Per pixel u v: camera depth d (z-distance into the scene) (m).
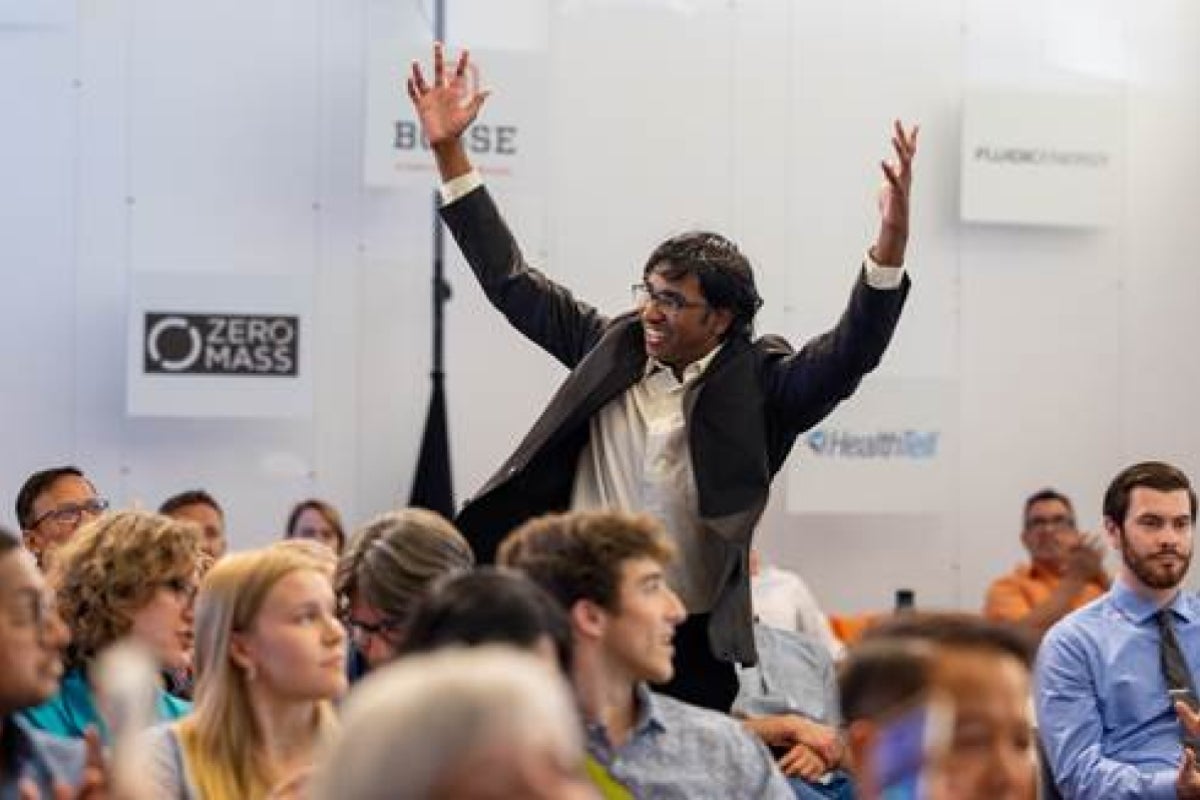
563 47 14.16
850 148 14.47
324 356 13.94
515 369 14.09
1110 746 8.98
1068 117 14.30
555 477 7.07
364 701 2.81
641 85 14.22
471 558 6.29
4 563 4.80
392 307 13.98
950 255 14.61
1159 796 8.55
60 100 13.69
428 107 7.75
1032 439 14.70
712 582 6.90
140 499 13.70
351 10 13.95
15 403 13.59
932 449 14.00
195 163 13.82
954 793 3.80
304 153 13.91
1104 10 14.78
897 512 14.00
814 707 8.02
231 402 13.30
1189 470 14.83
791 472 13.84
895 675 3.88
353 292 13.95
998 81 14.64
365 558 6.13
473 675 2.76
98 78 13.73
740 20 14.35
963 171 14.25
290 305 13.35
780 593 12.75
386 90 13.41
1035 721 8.80
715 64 14.31
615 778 5.88
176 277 13.25
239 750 5.69
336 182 13.94
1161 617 9.12
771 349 7.20
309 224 13.91
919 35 14.55
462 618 4.87
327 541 12.73
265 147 13.88
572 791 2.73
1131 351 14.82
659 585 5.80
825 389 7.01
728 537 6.76
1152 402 14.86
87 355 13.66
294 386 13.35
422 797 2.70
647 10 14.24
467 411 14.04
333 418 13.94
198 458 13.81
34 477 9.44
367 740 2.73
